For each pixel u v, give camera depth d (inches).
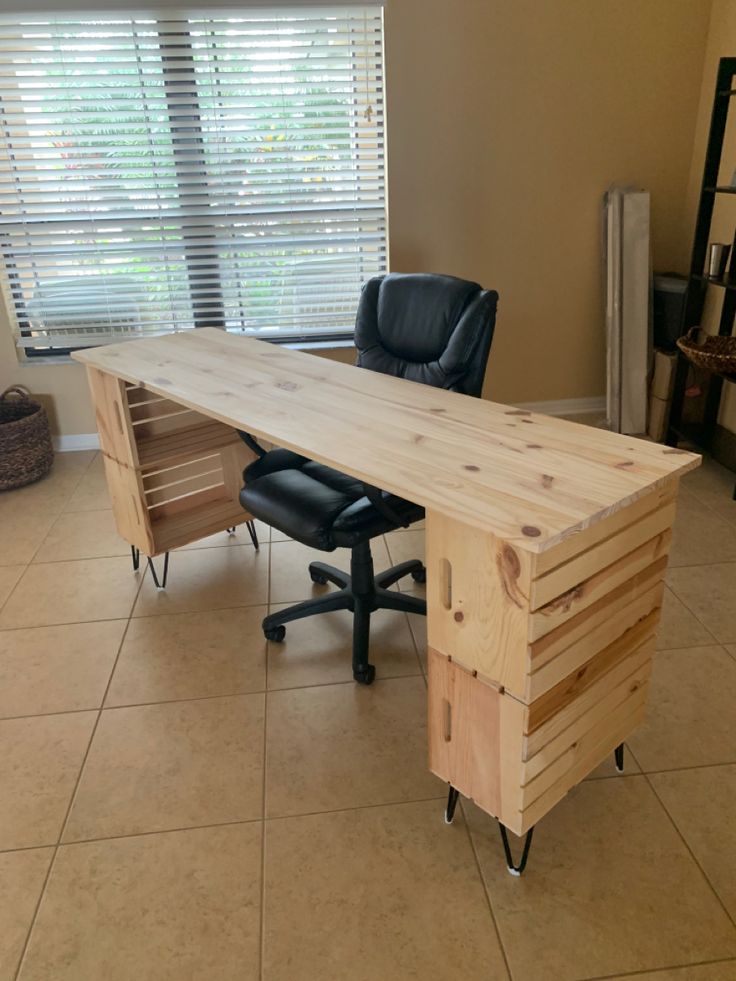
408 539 108.6
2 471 127.6
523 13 125.5
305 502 74.5
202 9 119.9
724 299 124.0
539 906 55.9
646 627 59.6
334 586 98.5
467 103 130.4
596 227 141.8
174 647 87.4
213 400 70.5
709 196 119.9
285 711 76.7
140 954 53.5
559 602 47.7
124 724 75.7
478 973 51.4
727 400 133.8
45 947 54.3
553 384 152.9
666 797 65.0
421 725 74.4
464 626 51.2
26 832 63.7
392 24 123.6
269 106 128.5
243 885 58.3
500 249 141.3
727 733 71.6
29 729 75.4
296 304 144.1
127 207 133.5
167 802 66.3
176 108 127.9
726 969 51.0
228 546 110.1
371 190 137.0
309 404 68.8
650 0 127.2
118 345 93.9
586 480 50.8
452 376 78.4
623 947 52.7
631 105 134.3
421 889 57.5
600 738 59.5
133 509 94.5
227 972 52.1
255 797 66.5
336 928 54.8
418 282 83.2
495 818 59.2
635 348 142.3
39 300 138.4
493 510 46.7
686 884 57.2
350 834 62.5
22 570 105.1
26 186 131.0
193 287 141.3
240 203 135.3
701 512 113.0
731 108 124.7
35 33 121.0
